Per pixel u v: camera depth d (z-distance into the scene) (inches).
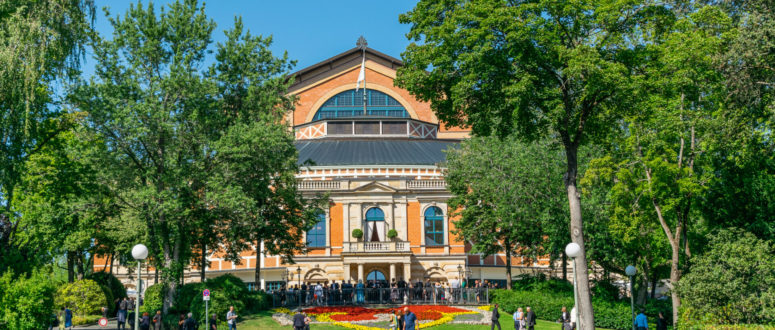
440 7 1066.7
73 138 1364.4
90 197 1320.1
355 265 2121.1
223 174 1326.3
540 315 1469.0
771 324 1029.8
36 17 1145.4
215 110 1370.6
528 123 1043.3
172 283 1342.3
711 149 1190.9
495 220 1694.1
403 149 2576.3
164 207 1208.2
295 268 2207.2
